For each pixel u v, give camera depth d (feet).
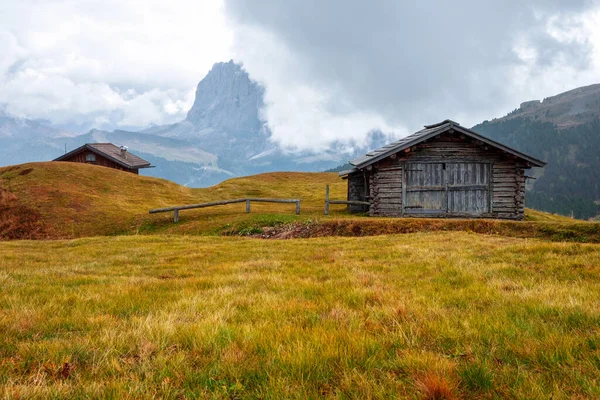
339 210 118.01
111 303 23.49
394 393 11.60
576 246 38.17
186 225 100.42
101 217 118.21
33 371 13.30
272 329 17.22
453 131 96.27
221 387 12.14
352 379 12.51
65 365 13.57
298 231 80.48
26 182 142.92
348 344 14.97
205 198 171.63
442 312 19.51
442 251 43.06
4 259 51.26
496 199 97.19
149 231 102.01
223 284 29.43
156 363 13.96
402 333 16.33
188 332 16.94
